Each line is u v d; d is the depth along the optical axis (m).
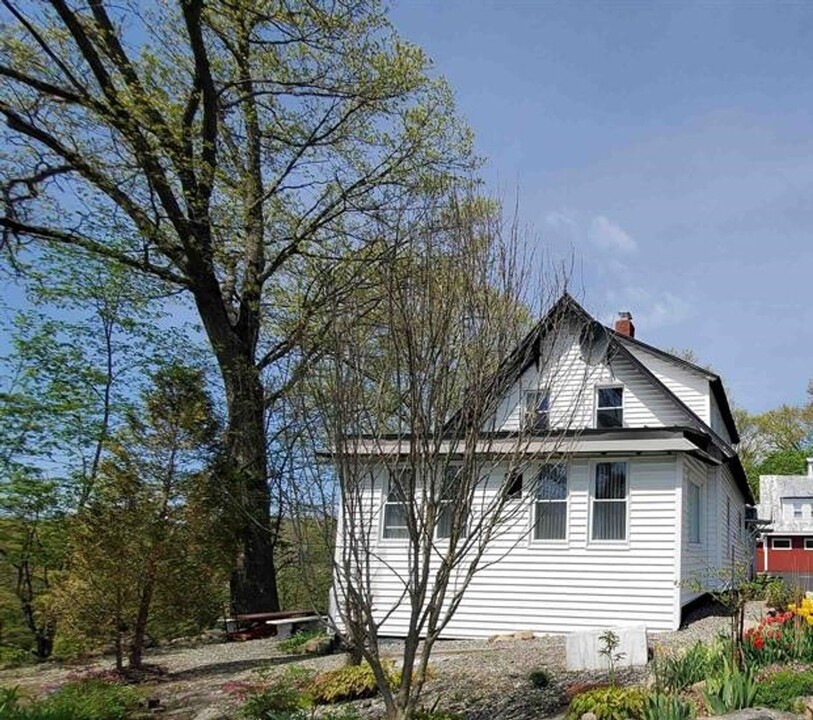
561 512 15.77
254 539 18.34
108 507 13.54
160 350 18.30
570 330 9.45
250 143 19.39
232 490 14.90
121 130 16.06
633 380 18.39
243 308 19.55
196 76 17.45
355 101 18.61
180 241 18.38
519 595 15.62
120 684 11.77
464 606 15.88
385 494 15.34
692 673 7.95
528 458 7.57
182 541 13.79
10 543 16.56
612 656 9.52
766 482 49.59
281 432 9.08
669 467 15.09
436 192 8.56
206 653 15.74
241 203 18.73
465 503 6.76
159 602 13.66
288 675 11.05
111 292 18.61
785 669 8.08
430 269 6.94
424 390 6.60
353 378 6.75
